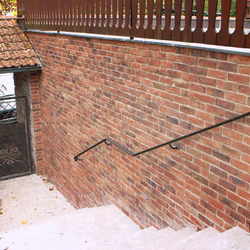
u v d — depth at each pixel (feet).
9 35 25.90
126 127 15.10
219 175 10.61
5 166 28.55
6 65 23.00
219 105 10.07
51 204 24.16
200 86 10.62
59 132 23.54
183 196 12.36
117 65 14.85
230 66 9.46
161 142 12.96
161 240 11.67
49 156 26.81
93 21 15.83
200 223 11.77
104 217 16.29
